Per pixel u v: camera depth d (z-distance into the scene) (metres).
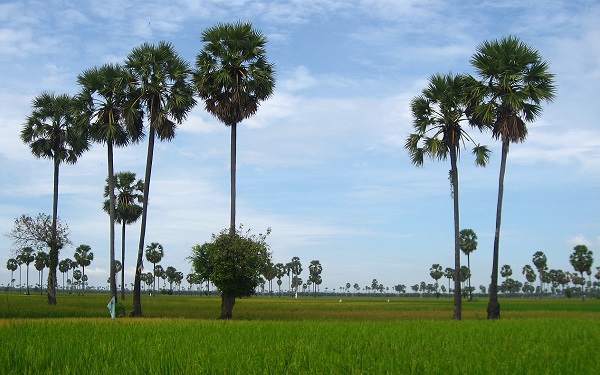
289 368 12.61
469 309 66.38
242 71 42.50
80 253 152.38
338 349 16.30
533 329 23.55
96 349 16.14
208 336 20.34
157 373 12.29
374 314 51.56
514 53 38.56
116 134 44.22
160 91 43.44
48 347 16.62
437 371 12.08
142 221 42.44
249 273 40.16
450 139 41.22
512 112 38.69
